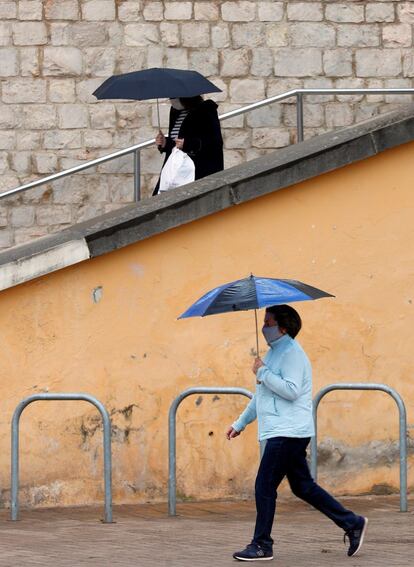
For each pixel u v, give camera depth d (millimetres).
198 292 18328
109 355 18156
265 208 18484
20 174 25219
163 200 18172
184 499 18328
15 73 25266
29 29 25328
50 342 18047
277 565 13203
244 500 18438
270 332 13820
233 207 18391
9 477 17906
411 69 25641
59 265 17906
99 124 25359
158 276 18266
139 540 15008
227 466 18438
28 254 17844
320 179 18578
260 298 13383
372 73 25688
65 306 18078
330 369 18641
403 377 18766
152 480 18250
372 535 15195
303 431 13664
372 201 18719
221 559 13602
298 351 13742
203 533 15555
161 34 25547
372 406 18672
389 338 18734
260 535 13508
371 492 18656
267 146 24828
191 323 18344
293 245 18531
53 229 24219
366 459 18656
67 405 18062
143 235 18094
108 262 18156
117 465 18156
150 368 18250
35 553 14023
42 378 18016
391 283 18750
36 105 25297
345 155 18469
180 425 18297
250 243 18438
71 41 25391
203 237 18344
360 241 18688
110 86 20203
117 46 25469
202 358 18359
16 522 16672
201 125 20703
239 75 25641
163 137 21141
